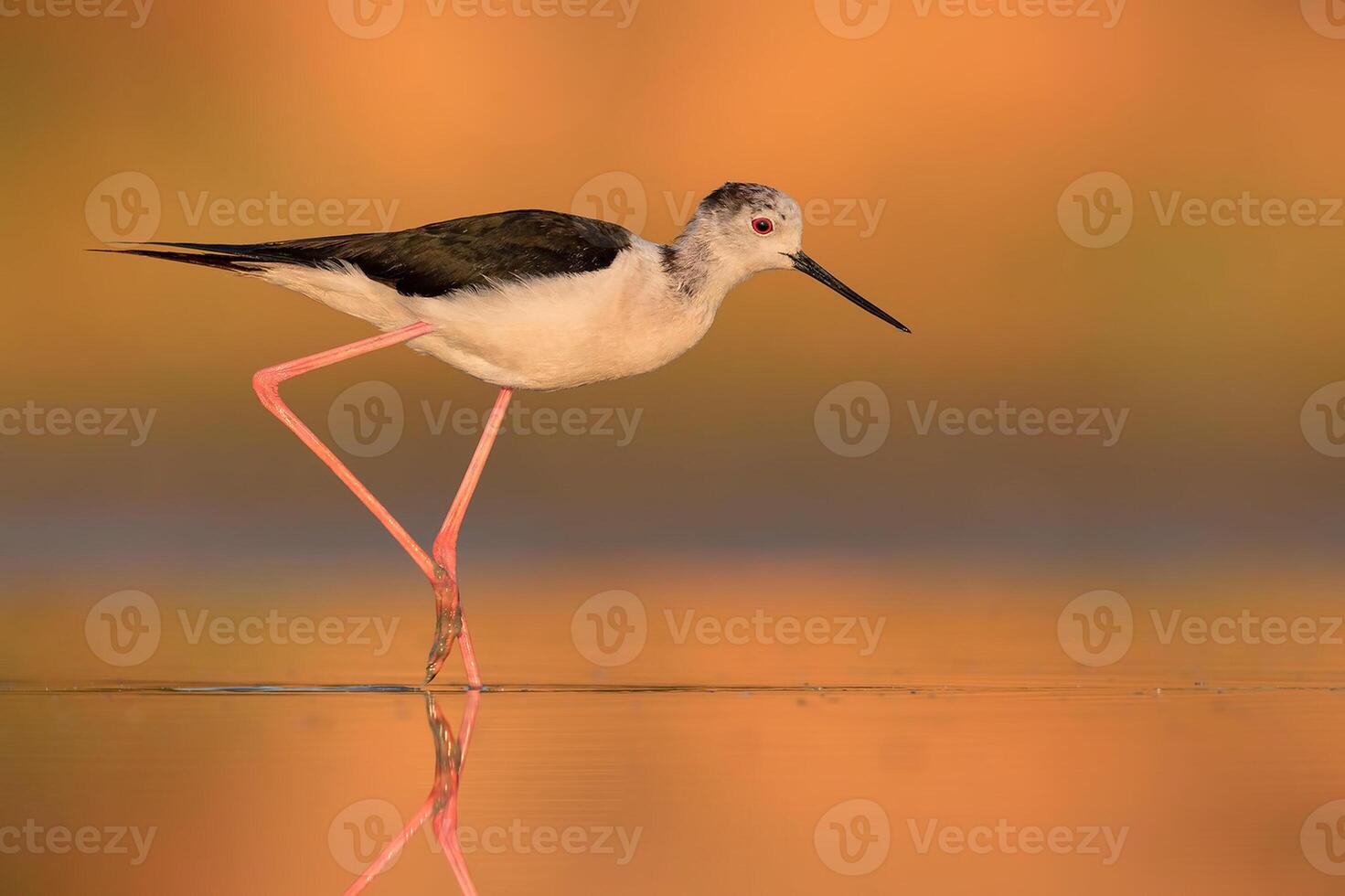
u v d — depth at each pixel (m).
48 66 18.03
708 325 9.83
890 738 8.02
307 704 8.72
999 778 7.30
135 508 14.79
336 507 14.98
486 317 9.23
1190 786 7.19
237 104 18.39
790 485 15.66
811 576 13.03
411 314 9.48
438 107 18.73
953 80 19.19
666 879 6.10
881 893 5.95
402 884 6.04
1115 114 19.02
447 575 9.30
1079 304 18.00
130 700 8.71
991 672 9.64
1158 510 15.62
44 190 17.53
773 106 19.14
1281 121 18.95
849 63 19.25
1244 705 8.75
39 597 11.75
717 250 9.78
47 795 6.94
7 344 16.52
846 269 18.06
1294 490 16.02
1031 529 14.97
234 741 7.87
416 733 8.06
